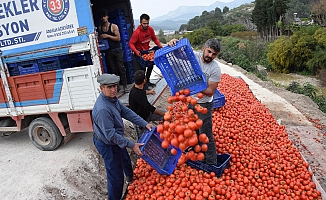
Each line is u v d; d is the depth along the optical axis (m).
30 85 5.68
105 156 4.35
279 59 25.59
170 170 4.75
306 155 5.84
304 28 26.80
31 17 5.25
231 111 7.42
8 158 6.07
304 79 23.44
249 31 42.41
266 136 6.37
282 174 4.95
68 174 5.14
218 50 4.07
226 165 5.04
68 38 5.16
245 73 15.62
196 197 4.09
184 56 3.80
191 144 3.48
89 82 5.25
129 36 8.16
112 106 4.21
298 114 8.49
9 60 5.61
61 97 5.52
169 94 10.66
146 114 5.64
